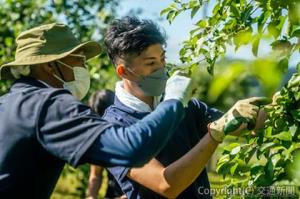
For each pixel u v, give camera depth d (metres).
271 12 1.83
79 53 2.22
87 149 1.87
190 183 2.17
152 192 2.33
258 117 1.98
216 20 2.25
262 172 1.99
